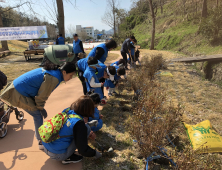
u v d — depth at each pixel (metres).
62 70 2.39
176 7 31.56
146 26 36.12
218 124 3.67
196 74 8.51
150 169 2.34
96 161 2.49
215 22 12.75
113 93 5.07
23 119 3.68
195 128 3.01
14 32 11.79
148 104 3.11
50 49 7.98
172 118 2.82
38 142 2.75
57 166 2.43
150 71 6.51
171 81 6.57
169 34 23.02
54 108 4.21
